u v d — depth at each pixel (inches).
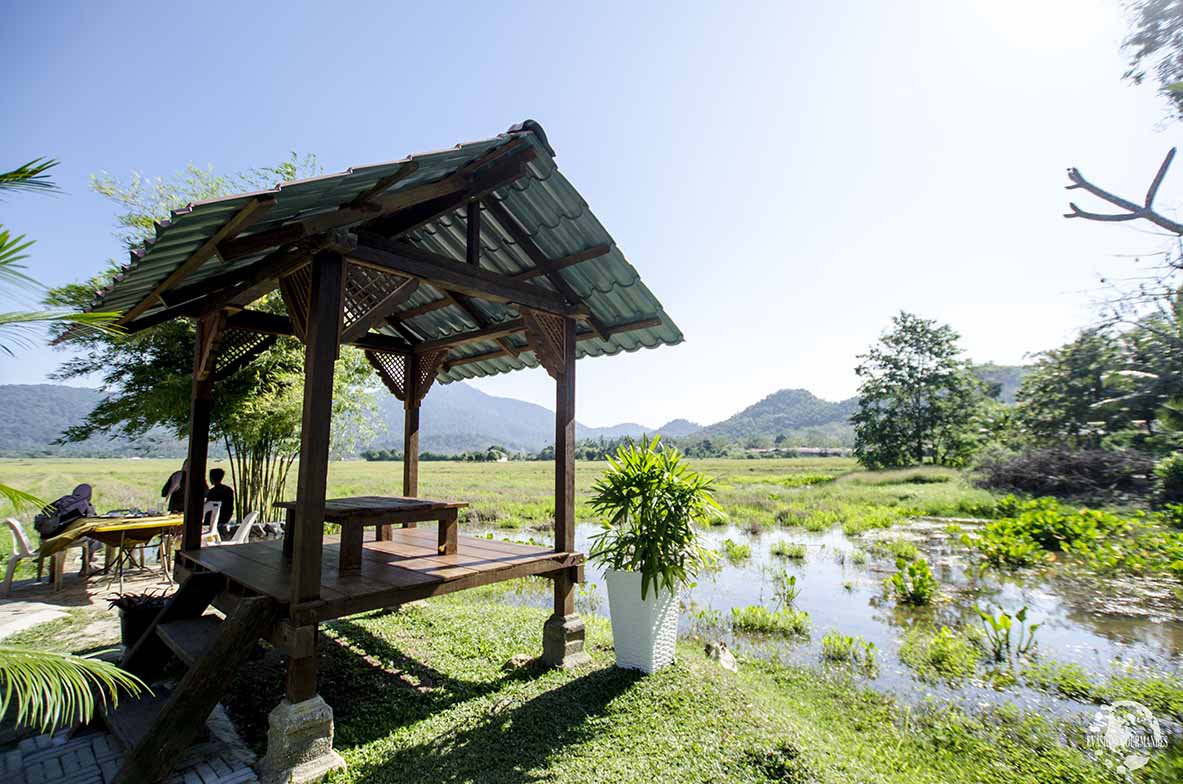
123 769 99.2
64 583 264.1
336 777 112.2
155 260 111.9
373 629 208.7
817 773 113.6
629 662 163.8
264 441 378.9
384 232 149.6
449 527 184.2
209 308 178.1
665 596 165.9
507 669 169.5
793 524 601.6
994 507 623.2
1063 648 222.2
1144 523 434.0
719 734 129.0
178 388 319.0
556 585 177.3
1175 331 410.0
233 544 201.9
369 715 141.2
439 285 151.8
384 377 245.4
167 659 142.9
